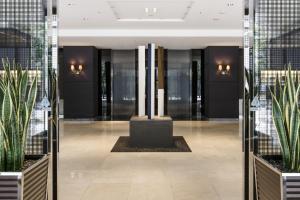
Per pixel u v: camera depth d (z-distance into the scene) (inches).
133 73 773.9
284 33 149.9
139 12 454.3
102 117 767.1
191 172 249.4
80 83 706.8
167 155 322.0
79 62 704.4
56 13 148.2
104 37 589.3
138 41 636.1
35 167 119.7
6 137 118.3
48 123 145.5
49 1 147.9
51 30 148.2
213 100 709.9
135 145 374.0
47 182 140.9
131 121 374.6
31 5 148.8
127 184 214.8
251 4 150.4
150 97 390.9
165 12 454.3
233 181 222.2
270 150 148.6
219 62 706.8
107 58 764.0
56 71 147.6
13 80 127.0
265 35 150.6
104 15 469.7
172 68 768.9
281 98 124.5
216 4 410.3
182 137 446.0
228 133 491.8
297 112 117.5
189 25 543.2
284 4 149.7
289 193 106.0
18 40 148.6
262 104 149.7
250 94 150.3
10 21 149.2
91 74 706.8
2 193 105.3
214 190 200.4
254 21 150.6
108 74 770.2
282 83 143.6
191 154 326.6
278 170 110.3
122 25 543.8
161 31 580.1
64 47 704.4
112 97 773.3
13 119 118.4
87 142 405.7
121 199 183.0
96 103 743.1
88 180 225.6
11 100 117.9
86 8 428.5
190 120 716.7
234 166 269.9
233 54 706.2
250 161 148.7
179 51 766.5
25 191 108.9
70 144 390.3
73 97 706.8
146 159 302.2
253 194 146.2
